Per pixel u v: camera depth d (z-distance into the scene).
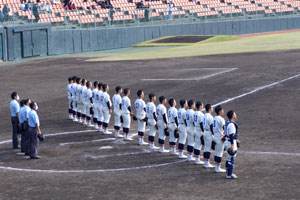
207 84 43.00
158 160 24.02
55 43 78.19
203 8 96.94
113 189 19.36
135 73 51.53
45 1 82.25
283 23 105.50
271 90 39.09
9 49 71.31
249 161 22.62
